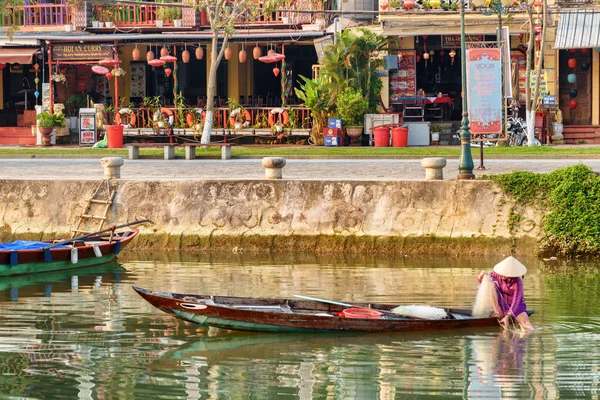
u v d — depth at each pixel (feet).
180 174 201.05
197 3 264.93
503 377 95.25
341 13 263.29
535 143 264.11
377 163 221.25
